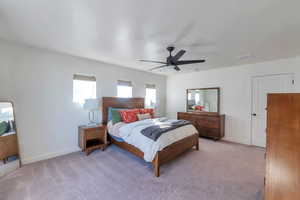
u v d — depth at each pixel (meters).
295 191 1.18
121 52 2.93
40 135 2.79
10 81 2.45
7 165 2.31
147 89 5.11
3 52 2.39
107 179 2.15
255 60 3.46
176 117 5.55
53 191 1.86
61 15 1.64
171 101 5.73
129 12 1.57
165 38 2.24
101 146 3.25
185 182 2.09
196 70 4.68
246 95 3.88
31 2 1.40
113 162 2.72
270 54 3.00
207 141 4.12
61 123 3.06
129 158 2.90
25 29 1.99
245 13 1.57
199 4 1.42
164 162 2.39
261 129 3.67
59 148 3.03
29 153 2.65
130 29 1.96
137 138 2.57
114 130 3.21
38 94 2.76
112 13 1.60
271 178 1.31
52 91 2.93
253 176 2.25
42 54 2.79
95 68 3.61
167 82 5.86
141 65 4.09
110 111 3.72
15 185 1.98
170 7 1.48
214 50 2.77
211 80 4.57
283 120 1.25
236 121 4.07
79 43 2.48
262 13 1.57
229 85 4.19
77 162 2.70
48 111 2.88
